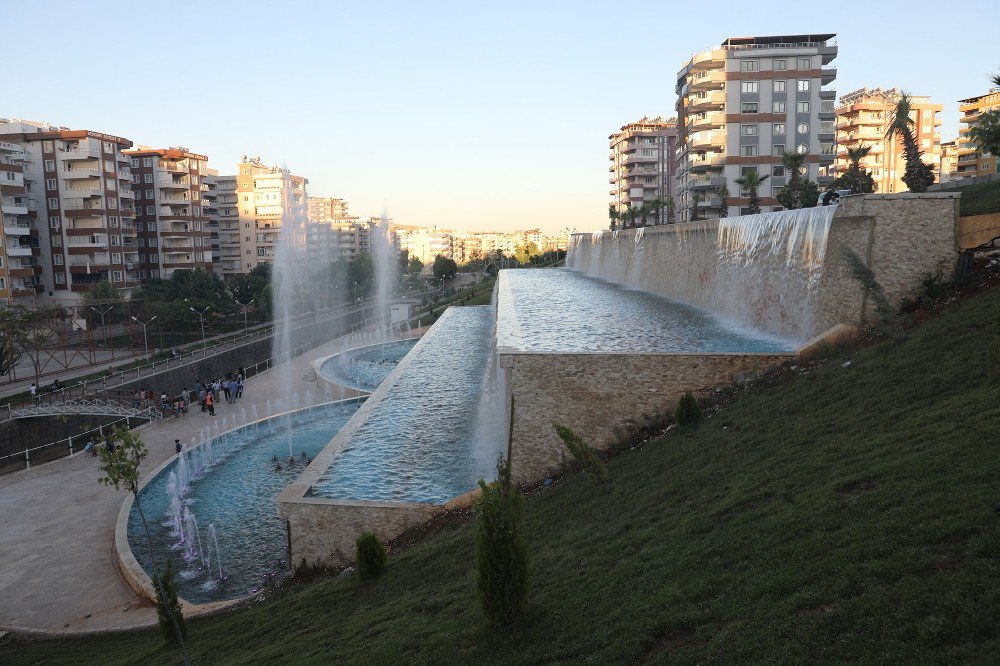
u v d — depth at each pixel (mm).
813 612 7527
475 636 10062
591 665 8211
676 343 26375
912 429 12211
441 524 18469
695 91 77688
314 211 189375
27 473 31266
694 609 8594
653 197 125938
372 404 31969
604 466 17250
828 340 20906
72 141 83750
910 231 21656
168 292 85875
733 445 15547
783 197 54719
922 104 113438
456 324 63281
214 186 133750
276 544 22797
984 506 8320
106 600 19625
